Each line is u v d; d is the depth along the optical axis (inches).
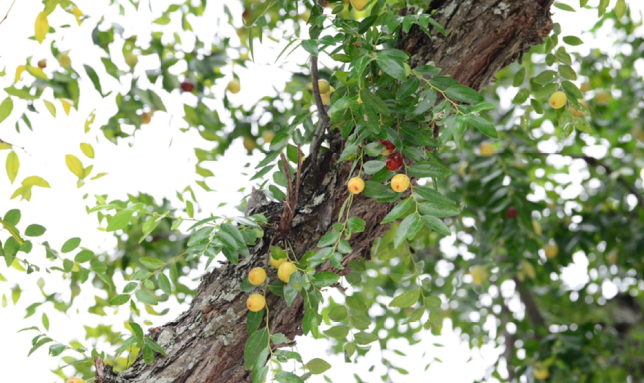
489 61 74.9
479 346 135.9
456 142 67.7
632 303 142.2
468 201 108.5
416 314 76.5
